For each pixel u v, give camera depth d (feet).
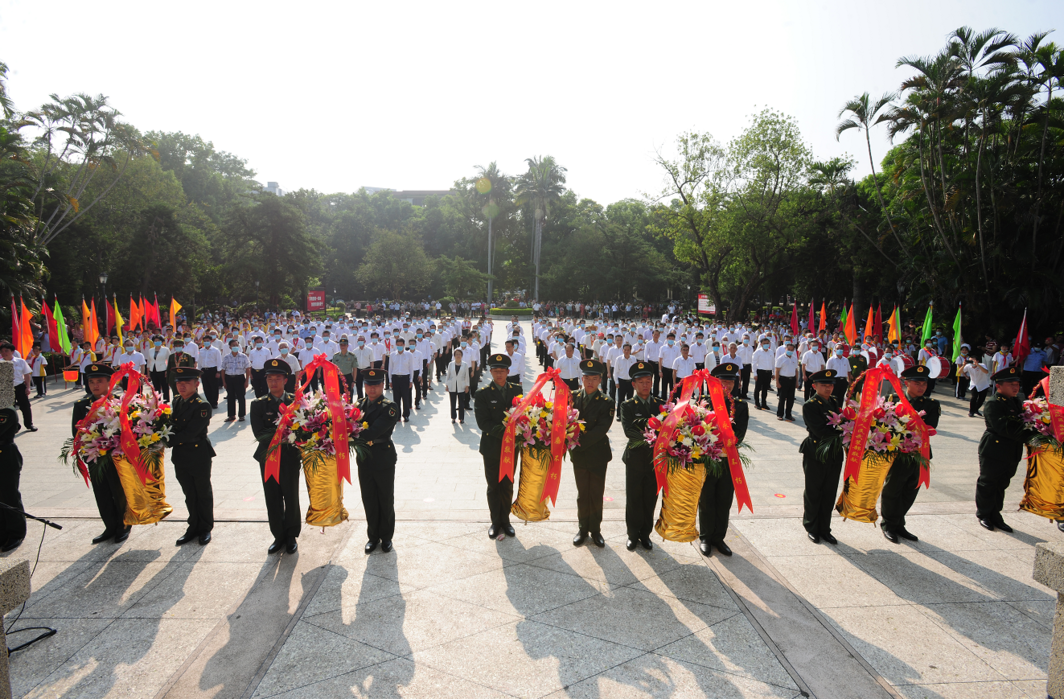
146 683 13.08
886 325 95.86
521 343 55.16
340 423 18.56
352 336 66.54
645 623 15.38
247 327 71.56
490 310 192.13
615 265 188.96
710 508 19.39
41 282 90.48
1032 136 66.69
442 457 32.50
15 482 19.72
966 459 32.42
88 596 16.66
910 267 79.66
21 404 38.01
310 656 13.93
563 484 27.61
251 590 17.02
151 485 20.16
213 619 15.55
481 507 24.48
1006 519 23.00
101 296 115.75
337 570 18.21
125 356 47.96
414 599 16.51
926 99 66.90
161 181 152.56
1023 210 66.23
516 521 22.35
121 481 19.70
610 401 20.21
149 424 19.61
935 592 17.10
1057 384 13.69
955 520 22.75
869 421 19.45
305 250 153.58
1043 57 62.85
